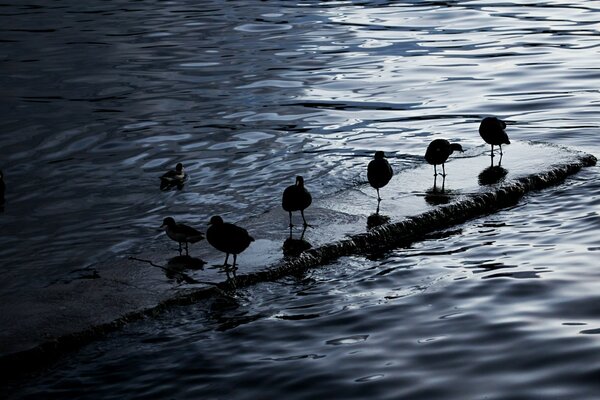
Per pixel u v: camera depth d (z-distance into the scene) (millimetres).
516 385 9234
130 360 10391
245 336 10867
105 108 23984
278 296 12023
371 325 10984
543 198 15758
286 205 13812
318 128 21812
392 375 9633
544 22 35781
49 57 30828
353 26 36000
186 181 18047
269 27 36250
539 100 23625
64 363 10359
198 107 24000
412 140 20578
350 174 18172
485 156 17766
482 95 24500
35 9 42219
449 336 10484
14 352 10273
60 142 20906
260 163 19109
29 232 15469
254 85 26422
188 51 31594
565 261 12648
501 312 11047
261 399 9367
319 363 10039
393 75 27281
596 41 31359
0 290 12930
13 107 24156
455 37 33125
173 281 12242
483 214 15141
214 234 12344
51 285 12500
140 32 35562
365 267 12969
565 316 10789
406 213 14594
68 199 17172
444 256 13273
